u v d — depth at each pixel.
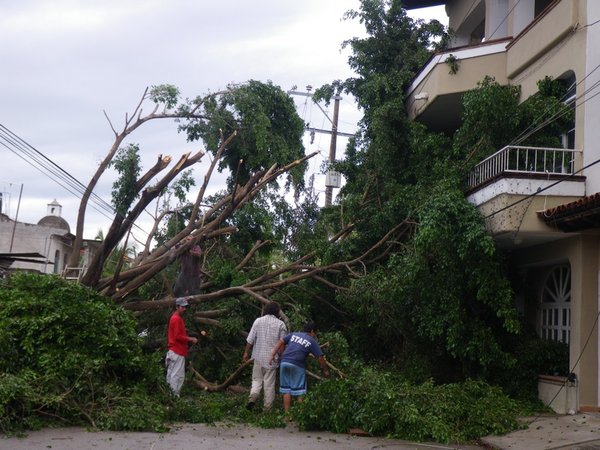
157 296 14.77
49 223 36.97
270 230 16.78
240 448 7.60
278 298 14.46
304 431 9.03
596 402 11.03
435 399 9.41
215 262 14.84
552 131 12.95
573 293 11.45
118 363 9.31
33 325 8.96
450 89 15.53
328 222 16.62
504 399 10.33
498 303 11.62
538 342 12.46
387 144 15.80
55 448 7.04
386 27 18.64
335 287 14.21
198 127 15.59
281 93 16.52
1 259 19.50
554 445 8.35
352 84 18.31
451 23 20.69
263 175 14.42
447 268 11.95
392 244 14.62
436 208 11.73
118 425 8.27
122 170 12.48
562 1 12.52
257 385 10.35
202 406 10.24
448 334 11.85
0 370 8.55
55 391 8.32
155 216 15.01
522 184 11.28
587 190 11.35
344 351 11.58
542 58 13.50
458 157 14.02
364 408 8.94
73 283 10.32
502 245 12.93
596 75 11.55
